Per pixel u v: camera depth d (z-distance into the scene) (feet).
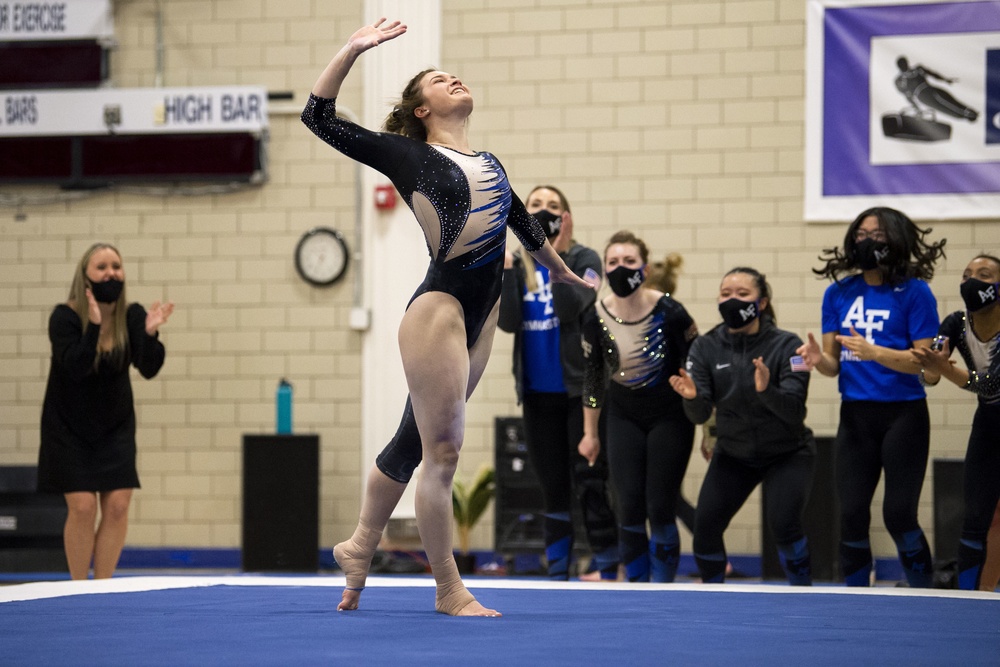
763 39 56.03
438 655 13.61
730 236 55.93
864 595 24.02
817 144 55.16
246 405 58.75
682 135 56.59
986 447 31.83
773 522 31.76
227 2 60.08
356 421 58.13
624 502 33.68
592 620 18.02
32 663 12.98
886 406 31.22
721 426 32.65
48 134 59.21
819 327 54.95
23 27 59.21
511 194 20.17
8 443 59.06
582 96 57.36
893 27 54.44
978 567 31.94
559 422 35.12
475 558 54.34
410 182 19.21
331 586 26.20
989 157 53.57
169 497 58.80
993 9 53.42
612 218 56.95
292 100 59.36
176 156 58.85
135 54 60.34
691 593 24.23
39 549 53.26
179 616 18.44
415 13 58.39
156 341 35.09
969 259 53.52
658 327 33.24
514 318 34.71
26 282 59.82
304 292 58.80
